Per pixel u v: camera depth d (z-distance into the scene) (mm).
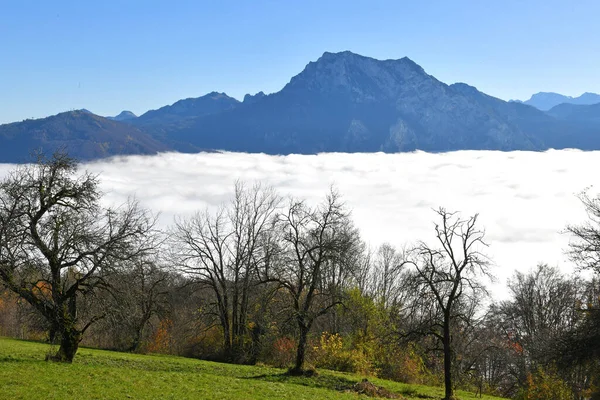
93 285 33375
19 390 24984
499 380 68938
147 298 54469
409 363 52781
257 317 55031
